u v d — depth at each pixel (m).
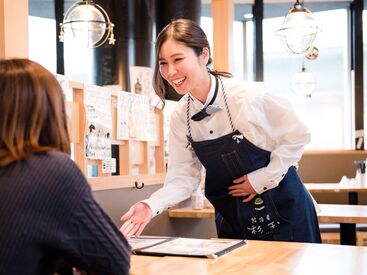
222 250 1.56
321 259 1.44
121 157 2.62
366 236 4.09
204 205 3.18
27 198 0.94
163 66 1.89
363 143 6.91
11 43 1.83
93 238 0.99
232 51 3.81
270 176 2.01
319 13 7.20
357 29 6.98
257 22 7.14
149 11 4.98
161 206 1.99
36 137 1.02
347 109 7.14
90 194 1.02
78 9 3.75
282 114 2.04
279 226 2.11
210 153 2.06
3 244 0.92
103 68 4.96
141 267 1.39
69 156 1.05
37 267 0.95
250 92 2.01
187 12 4.91
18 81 1.03
